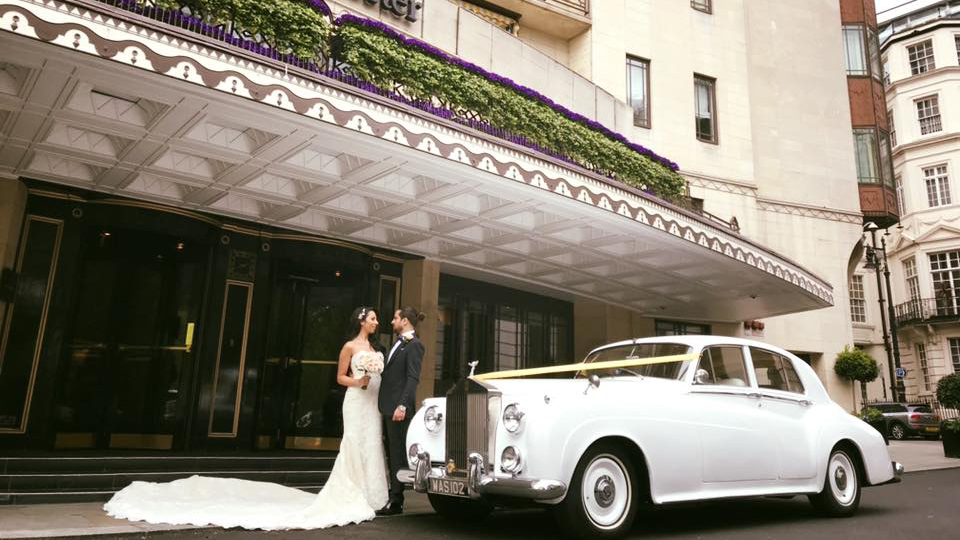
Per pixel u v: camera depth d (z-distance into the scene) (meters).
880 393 29.28
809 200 20.44
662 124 18.16
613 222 9.26
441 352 12.69
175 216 8.91
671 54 18.86
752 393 5.72
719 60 19.69
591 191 8.72
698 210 12.45
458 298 13.23
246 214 9.32
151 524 4.94
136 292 9.61
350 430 5.77
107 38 5.15
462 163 7.28
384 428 6.06
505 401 4.61
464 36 12.62
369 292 11.03
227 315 9.56
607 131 11.18
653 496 4.80
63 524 4.86
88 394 9.07
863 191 21.81
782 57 21.41
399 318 6.18
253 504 5.74
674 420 5.06
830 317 19.86
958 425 13.27
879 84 23.67
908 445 18.98
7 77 5.76
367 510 5.52
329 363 10.79
